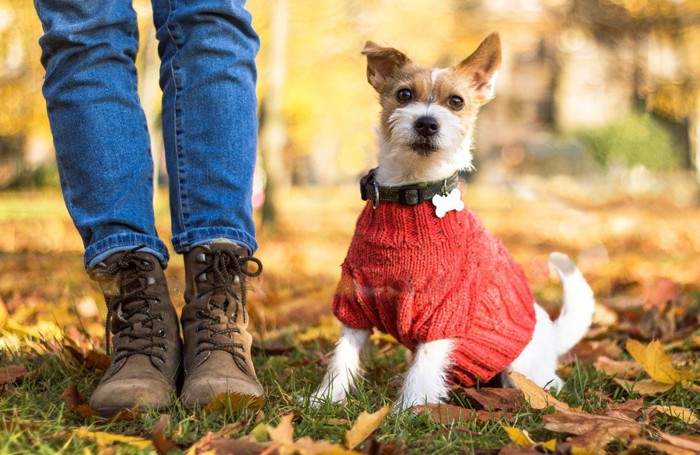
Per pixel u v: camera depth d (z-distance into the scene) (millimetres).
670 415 2502
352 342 2922
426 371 2723
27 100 11164
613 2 13539
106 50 2652
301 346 3744
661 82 15117
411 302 2689
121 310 2592
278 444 1962
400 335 2818
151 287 2611
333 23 12797
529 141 25859
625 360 3580
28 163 24016
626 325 4223
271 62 11984
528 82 26844
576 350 3643
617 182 22812
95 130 2605
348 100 14141
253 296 5031
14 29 10758
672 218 14391
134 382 2375
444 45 13359
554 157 24750
